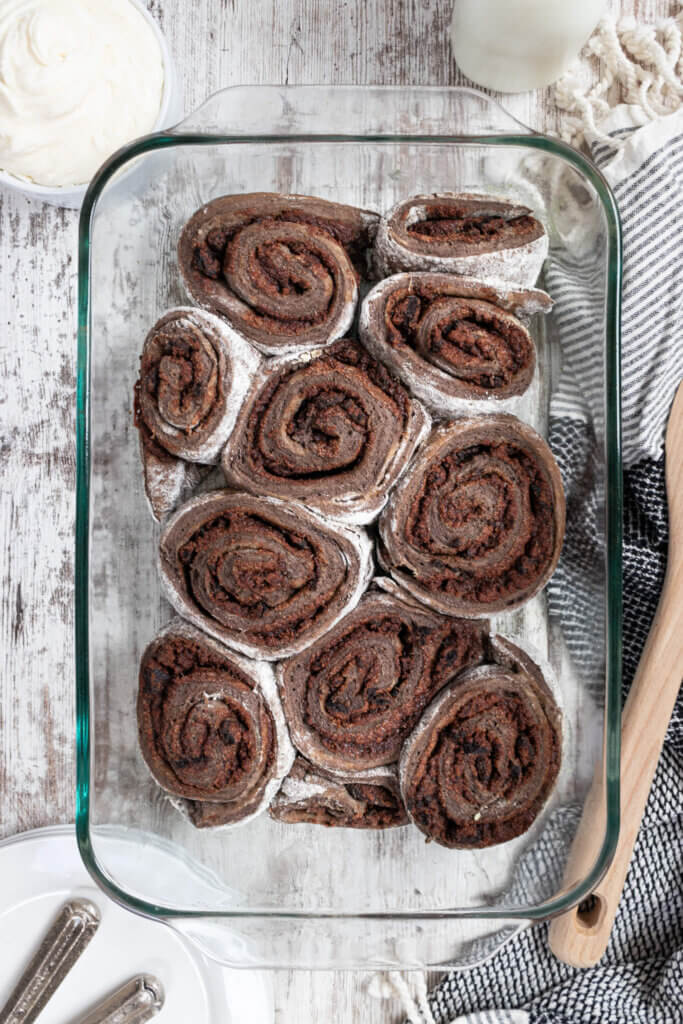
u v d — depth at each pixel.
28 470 0.81
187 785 0.68
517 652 0.67
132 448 0.70
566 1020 0.80
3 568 0.82
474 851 0.71
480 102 0.74
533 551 0.67
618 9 0.80
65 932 0.79
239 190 0.70
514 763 0.67
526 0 0.71
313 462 0.65
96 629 0.71
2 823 0.82
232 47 0.80
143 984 0.79
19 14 0.75
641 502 0.77
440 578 0.67
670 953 0.81
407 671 0.67
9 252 0.81
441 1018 0.81
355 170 0.70
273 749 0.67
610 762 0.70
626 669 0.79
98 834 0.72
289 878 0.72
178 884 0.72
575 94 0.79
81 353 0.70
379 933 0.74
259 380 0.66
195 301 0.67
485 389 0.66
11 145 0.75
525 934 0.81
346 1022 0.81
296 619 0.66
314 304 0.66
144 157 0.69
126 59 0.76
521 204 0.68
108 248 0.70
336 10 0.80
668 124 0.77
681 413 0.77
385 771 0.68
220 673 0.67
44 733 0.82
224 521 0.66
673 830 0.81
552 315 0.69
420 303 0.66
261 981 0.80
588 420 0.69
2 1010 0.80
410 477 0.65
